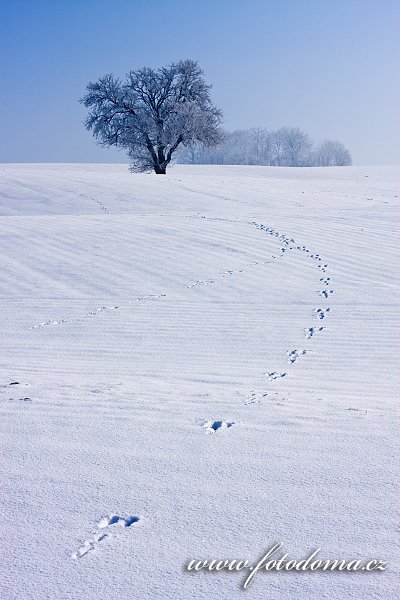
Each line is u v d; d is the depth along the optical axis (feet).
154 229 56.03
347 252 46.50
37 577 8.65
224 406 16.44
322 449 12.92
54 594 8.30
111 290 39.14
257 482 11.30
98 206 84.99
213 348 27.63
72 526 9.87
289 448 12.98
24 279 41.93
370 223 58.13
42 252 48.62
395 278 39.52
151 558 9.05
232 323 31.91
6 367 23.85
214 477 11.53
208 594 8.30
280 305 35.09
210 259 45.57
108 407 16.20
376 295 36.19
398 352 26.20
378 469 11.83
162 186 101.35
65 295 38.37
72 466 12.05
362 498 10.66
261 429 14.24
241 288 38.60
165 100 161.27
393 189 105.40
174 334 30.17
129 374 22.67
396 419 15.19
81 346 28.45
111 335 30.30
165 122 157.07
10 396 17.48
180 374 22.71
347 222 59.16
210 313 33.91
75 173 120.26
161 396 17.72
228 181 112.98
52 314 34.60
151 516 10.16
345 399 17.97
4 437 13.69
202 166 200.54
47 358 26.20
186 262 44.91
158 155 162.81
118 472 11.76
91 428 14.32
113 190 96.17
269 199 89.15
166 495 10.84
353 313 32.99
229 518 10.07
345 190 102.78
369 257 44.88
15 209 84.43
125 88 160.04
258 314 33.47
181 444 13.21
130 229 56.29
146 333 30.48
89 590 8.38
